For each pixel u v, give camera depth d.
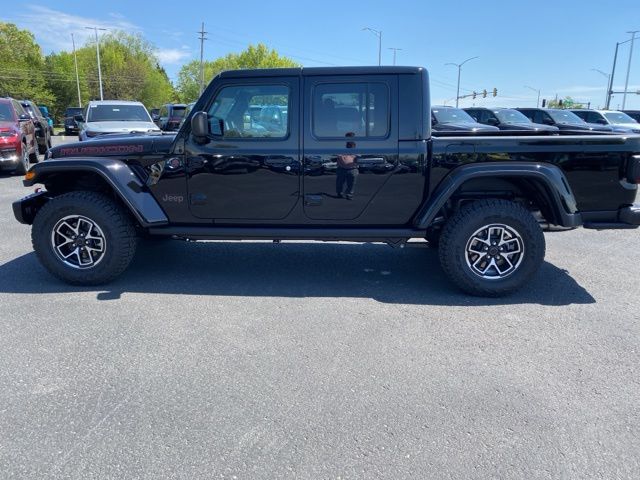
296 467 2.40
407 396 3.00
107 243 4.66
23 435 2.62
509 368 3.35
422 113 4.46
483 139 4.42
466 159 4.45
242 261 5.74
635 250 6.38
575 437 2.64
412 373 3.27
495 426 2.72
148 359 3.41
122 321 4.03
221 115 4.58
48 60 74.00
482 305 4.46
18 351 3.50
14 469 2.37
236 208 4.71
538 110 19.00
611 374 3.28
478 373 3.28
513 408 2.89
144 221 4.62
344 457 2.47
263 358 3.45
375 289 4.86
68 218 4.66
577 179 4.44
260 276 5.21
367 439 2.61
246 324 4.00
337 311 4.30
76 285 4.80
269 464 2.42
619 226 4.49
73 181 5.05
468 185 4.68
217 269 5.43
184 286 4.88
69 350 3.53
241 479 2.32
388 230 4.66
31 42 71.62
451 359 3.46
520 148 4.40
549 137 4.39
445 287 4.92
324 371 3.28
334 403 2.92
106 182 4.82
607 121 19.33
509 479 2.34
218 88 4.53
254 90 4.52
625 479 2.35
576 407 2.91
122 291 4.71
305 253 6.09
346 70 4.46
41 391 3.01
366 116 4.49
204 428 2.68
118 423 2.72
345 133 4.52
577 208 4.50
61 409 2.84
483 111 17.84
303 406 2.89
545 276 5.29
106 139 4.88
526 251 4.48
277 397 2.98
